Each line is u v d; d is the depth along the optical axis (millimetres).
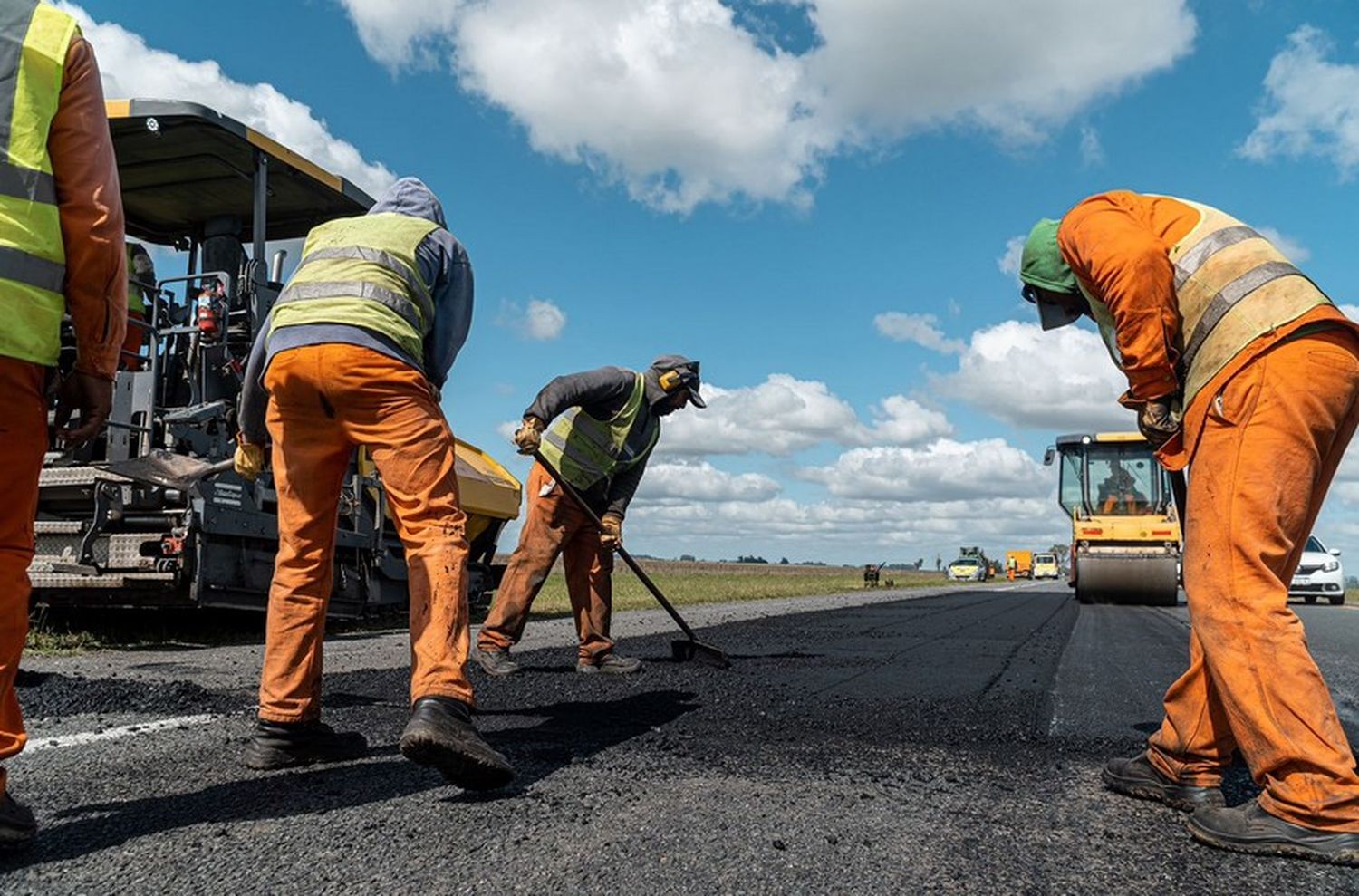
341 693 4258
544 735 3377
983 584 42938
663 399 5203
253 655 6238
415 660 2424
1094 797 2580
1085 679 5465
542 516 5023
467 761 2314
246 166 7145
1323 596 19219
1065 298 2684
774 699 4367
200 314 6766
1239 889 1875
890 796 2562
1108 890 1865
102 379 2150
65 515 7016
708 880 1887
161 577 6609
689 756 3051
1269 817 2080
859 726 3699
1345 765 2029
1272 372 2160
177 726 3451
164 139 6727
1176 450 2412
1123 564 15469
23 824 2008
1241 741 2148
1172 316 2309
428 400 2629
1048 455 18172
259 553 7348
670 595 19047
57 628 7473
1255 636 2123
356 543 8344
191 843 2082
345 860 1978
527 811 2344
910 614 12695
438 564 2490
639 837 2146
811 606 15430
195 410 6695
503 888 1832
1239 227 2354
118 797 2449
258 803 2400
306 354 2541
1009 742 3408
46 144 1996
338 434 2688
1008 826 2287
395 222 2762
